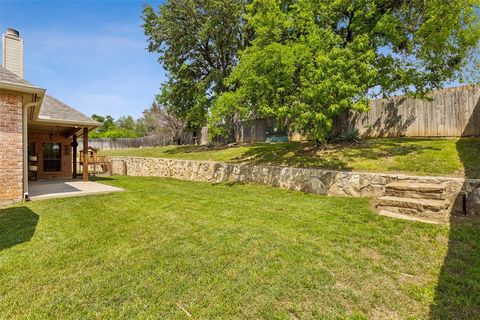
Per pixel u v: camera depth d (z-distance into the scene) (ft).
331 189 23.88
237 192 27.45
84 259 11.41
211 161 40.63
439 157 23.06
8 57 31.68
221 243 12.97
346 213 17.88
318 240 13.26
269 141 53.36
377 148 29.53
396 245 12.48
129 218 17.58
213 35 52.03
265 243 12.91
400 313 7.89
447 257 11.13
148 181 39.91
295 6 29.12
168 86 59.16
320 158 29.96
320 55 22.82
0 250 12.37
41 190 28.68
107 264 10.93
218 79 52.65
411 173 21.02
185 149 62.23
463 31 26.66
